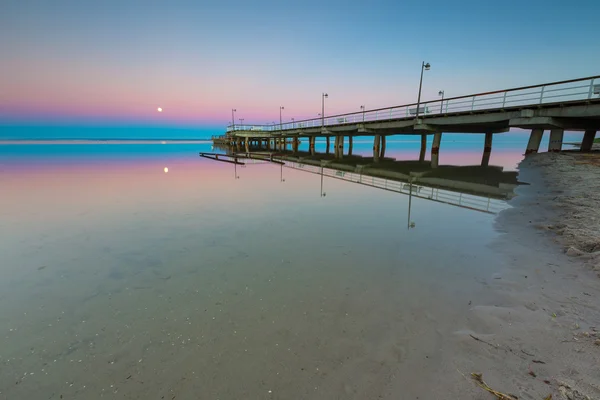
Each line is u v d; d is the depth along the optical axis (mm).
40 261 5523
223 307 3898
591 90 13703
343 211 9211
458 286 4215
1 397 2566
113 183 14977
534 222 6910
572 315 3197
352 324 3426
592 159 15672
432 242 6215
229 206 9984
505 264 4844
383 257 5457
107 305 4016
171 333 3387
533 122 16234
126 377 2762
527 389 2262
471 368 2590
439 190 12914
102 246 6281
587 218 6426
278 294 4199
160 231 7270
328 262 5293
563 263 4570
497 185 13438
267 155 41000
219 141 76688
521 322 3184
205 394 2527
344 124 31734
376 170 22031
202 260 5488
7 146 53656
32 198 11203
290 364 2830
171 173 19500
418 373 2607
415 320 3438
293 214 8844
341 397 2422
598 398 2055
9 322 3656
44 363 2963
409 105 23562
